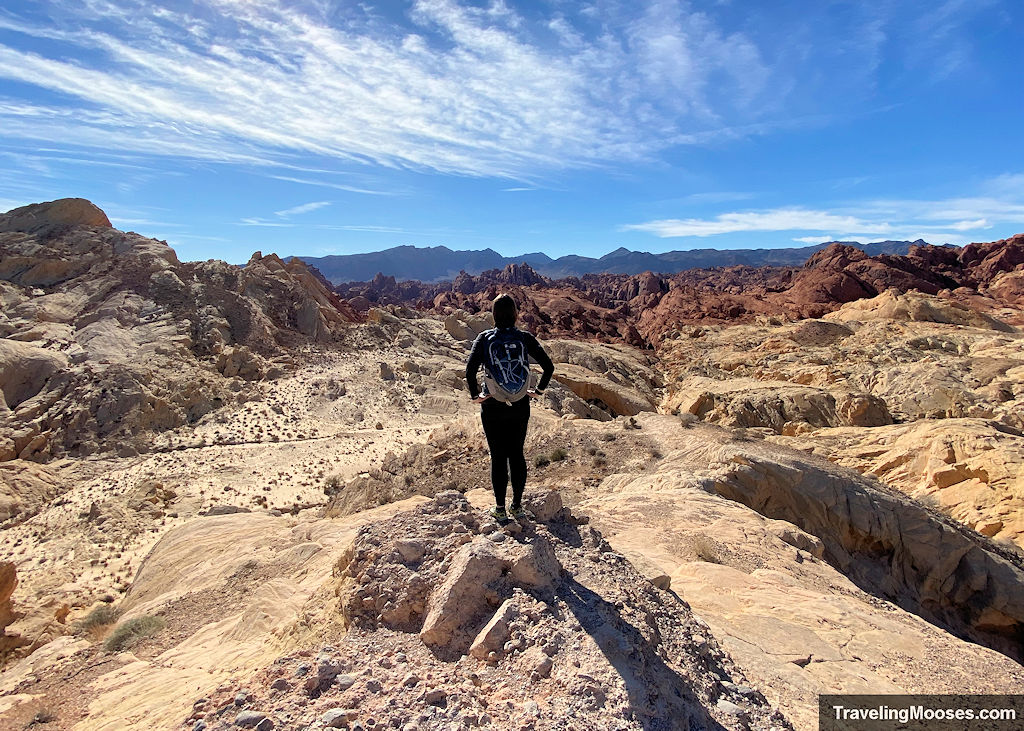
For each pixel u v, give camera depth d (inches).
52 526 1050.7
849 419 1499.8
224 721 122.3
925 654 299.6
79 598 749.3
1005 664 298.5
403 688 132.9
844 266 5147.6
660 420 1200.2
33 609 577.6
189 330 1998.0
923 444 1073.5
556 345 2898.6
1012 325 3430.1
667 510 547.8
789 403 1594.5
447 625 154.2
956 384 1817.2
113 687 257.1
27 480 1208.2
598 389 2133.4
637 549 442.3
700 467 751.1
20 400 1547.7
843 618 330.6
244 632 297.3
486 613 159.6
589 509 568.4
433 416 1839.3
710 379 2202.3
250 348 2086.6
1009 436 1011.3
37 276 2197.3
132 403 1546.5
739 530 493.7
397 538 188.2
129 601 503.2
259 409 1736.0
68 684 274.8
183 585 464.8
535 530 190.7
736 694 158.7
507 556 168.9
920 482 1003.3
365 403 1875.0
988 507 840.3
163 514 1092.5
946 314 3312.0
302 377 2012.8
